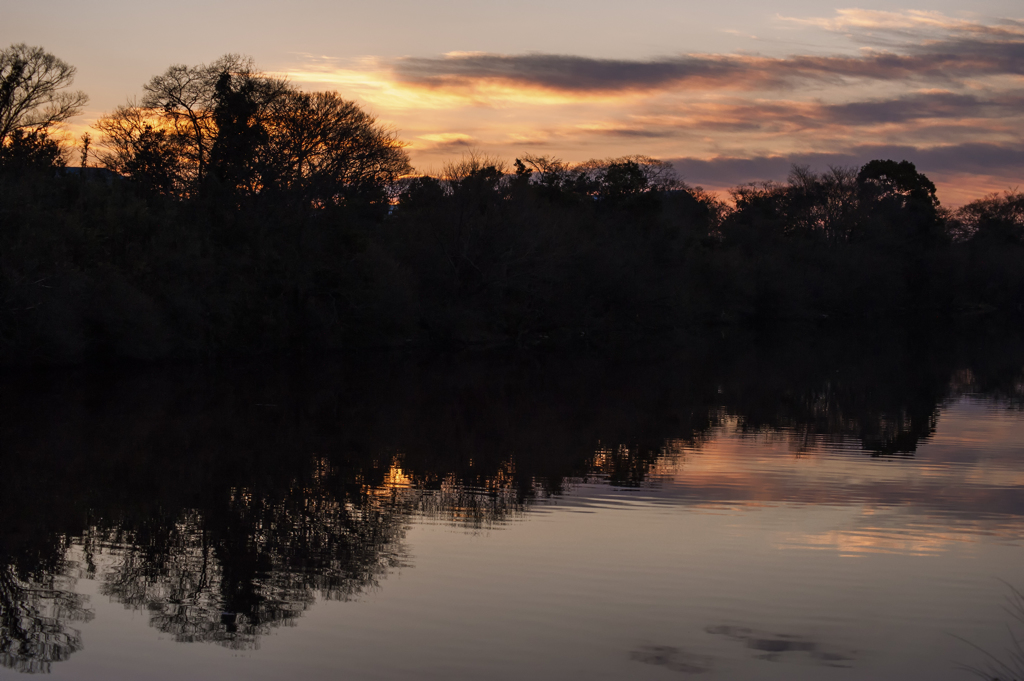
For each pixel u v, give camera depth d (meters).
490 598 11.99
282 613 11.51
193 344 47.09
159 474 20.25
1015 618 11.26
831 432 26.27
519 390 37.97
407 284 58.97
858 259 95.88
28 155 46.69
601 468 20.92
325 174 58.75
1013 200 123.75
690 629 10.95
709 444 24.30
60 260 39.00
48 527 15.73
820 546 14.30
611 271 68.94
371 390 37.47
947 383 39.94
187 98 55.00
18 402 31.47
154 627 11.04
